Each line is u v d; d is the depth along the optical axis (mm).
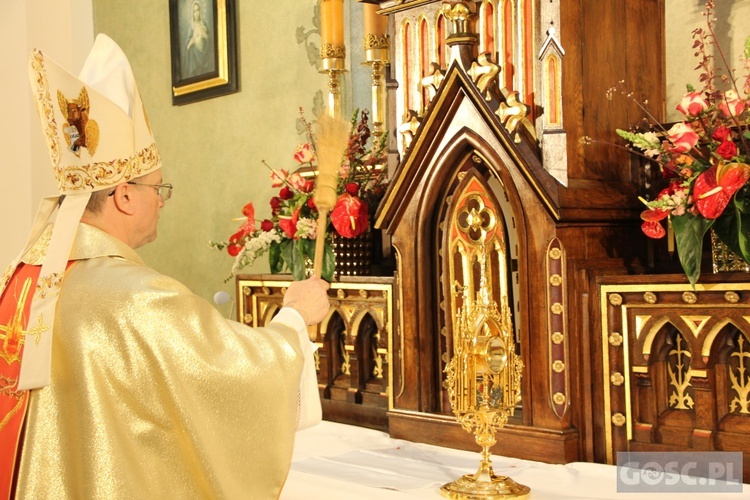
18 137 4887
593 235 2406
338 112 3438
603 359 2305
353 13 3684
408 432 2662
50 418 1577
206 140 4492
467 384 2068
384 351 2832
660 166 2486
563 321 2330
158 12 4781
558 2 2346
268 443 1610
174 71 4625
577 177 2369
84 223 1731
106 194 1748
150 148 1825
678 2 2721
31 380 1577
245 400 1596
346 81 3715
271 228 3123
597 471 2213
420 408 2656
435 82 2584
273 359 1641
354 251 3131
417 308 2656
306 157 3111
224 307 4371
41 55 1644
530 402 2389
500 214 2490
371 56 3346
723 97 2197
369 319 2945
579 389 2336
